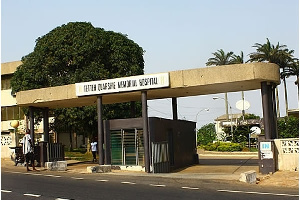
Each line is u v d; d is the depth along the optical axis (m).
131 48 33.72
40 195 11.54
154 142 20.30
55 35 32.78
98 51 32.22
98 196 11.32
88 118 31.58
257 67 18.11
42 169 19.91
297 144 17.70
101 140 20.94
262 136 18.38
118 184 13.92
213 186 13.62
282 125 43.53
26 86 32.16
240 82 18.69
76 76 31.20
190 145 26.50
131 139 20.67
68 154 34.31
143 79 19.70
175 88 19.52
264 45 56.50
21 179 15.44
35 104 23.09
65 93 21.56
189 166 25.11
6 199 10.92
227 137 52.91
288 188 13.40
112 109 31.62
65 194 11.69
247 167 22.56
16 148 22.53
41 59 32.25
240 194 11.73
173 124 23.69
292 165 17.70
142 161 20.33
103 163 21.02
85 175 17.28
